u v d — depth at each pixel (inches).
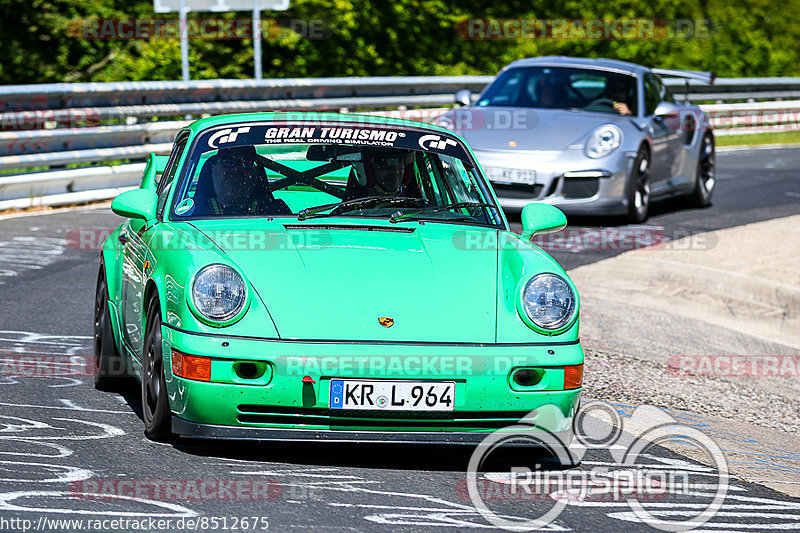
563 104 1072.8
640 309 764.0
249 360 378.9
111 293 503.2
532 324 404.5
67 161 1069.8
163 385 401.4
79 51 1910.7
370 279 410.9
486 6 2458.2
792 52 3125.0
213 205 470.3
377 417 386.9
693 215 1138.7
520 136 987.3
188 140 499.5
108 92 1127.0
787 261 925.8
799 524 374.0
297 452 416.5
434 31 2337.6
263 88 1365.7
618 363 624.1
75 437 419.2
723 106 2017.7
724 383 617.3
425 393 387.9
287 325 386.9
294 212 474.9
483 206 496.1
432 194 502.3
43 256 834.2
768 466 454.9
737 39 2938.0
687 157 1147.9
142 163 1168.2
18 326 623.2
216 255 410.0
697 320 764.0
